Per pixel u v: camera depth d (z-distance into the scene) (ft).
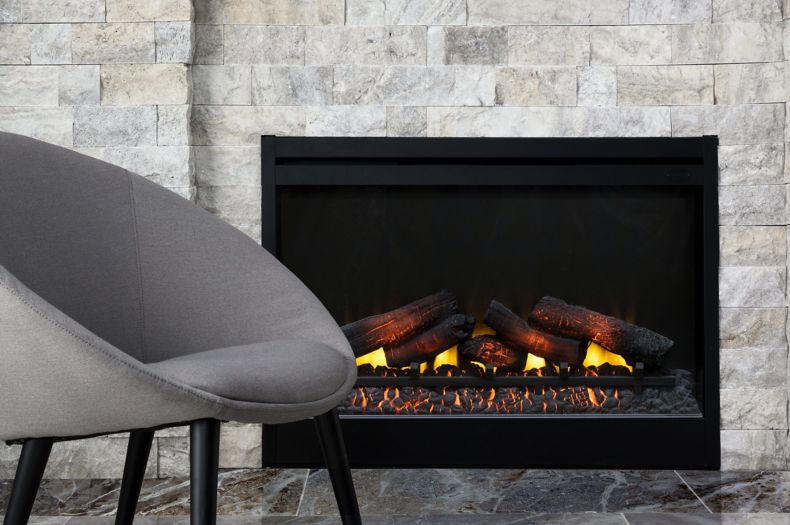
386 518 6.29
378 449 7.58
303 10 7.57
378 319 7.64
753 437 7.52
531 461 7.57
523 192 7.74
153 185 5.52
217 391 3.80
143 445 5.18
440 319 7.66
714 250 7.50
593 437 7.55
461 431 7.57
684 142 7.50
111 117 7.26
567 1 7.57
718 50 7.52
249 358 4.28
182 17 7.25
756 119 7.50
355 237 7.77
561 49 7.57
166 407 3.71
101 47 7.24
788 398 7.50
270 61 7.57
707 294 7.51
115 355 3.62
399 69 7.56
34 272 5.03
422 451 7.58
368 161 7.60
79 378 3.63
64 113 7.24
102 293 5.18
